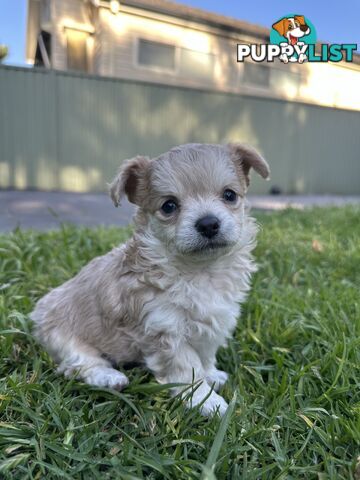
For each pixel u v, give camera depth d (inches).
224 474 7.1
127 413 8.8
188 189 9.6
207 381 10.2
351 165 68.9
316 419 8.4
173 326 9.4
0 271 15.3
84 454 7.3
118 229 23.7
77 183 51.1
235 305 10.4
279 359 10.2
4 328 11.5
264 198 55.2
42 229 25.5
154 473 7.2
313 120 64.2
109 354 10.3
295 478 7.1
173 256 9.6
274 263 18.4
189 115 56.0
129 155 53.4
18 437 7.7
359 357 10.1
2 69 45.6
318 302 13.9
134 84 52.0
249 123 59.7
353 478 7.0
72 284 11.1
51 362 10.3
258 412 8.5
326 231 24.6
